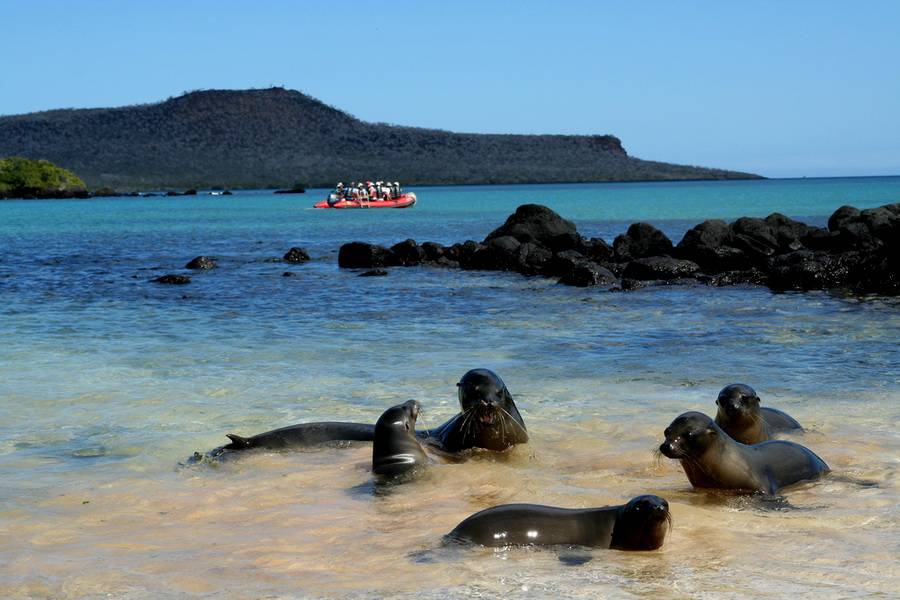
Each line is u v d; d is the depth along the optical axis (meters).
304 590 5.46
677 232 47.62
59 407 11.04
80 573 5.84
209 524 7.02
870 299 20.91
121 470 8.56
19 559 6.15
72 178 151.50
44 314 19.77
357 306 21.08
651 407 10.73
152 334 16.83
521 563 5.84
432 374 12.86
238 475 8.42
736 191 141.62
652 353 14.38
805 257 24.38
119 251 40.84
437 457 8.73
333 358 14.20
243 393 11.70
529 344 15.41
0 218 76.25
